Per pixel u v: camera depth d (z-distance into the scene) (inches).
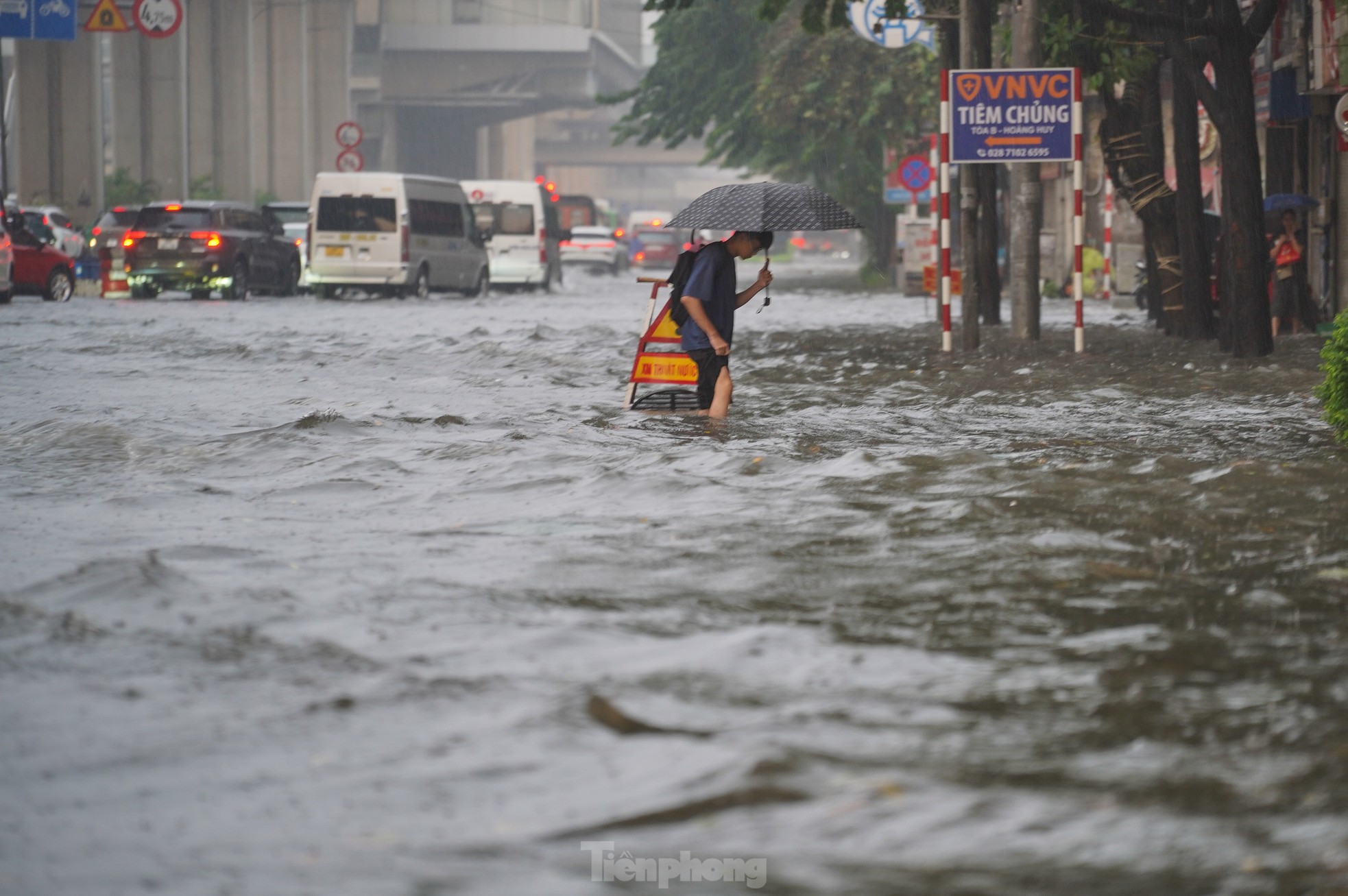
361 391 1314.0
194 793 327.0
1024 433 986.7
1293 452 882.1
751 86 4746.6
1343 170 2217.0
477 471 823.1
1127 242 3597.4
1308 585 529.7
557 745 353.4
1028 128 1704.0
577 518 682.2
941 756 346.6
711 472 804.6
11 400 1233.4
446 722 374.3
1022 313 1943.9
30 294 3508.9
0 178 3895.2
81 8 6801.2
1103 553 588.1
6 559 588.7
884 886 276.5
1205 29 1609.3
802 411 1125.7
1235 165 1628.9
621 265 6786.4
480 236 4003.4
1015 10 1777.8
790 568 566.3
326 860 289.7
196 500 745.6
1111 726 369.4
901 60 4190.5
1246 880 279.4
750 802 315.9
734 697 394.6
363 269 3553.2
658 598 516.7
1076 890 275.6
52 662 434.0
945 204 1740.9
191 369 1551.4
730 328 1091.9
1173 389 1290.6
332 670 422.9
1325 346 940.6
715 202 1082.7
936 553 592.1
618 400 1235.9
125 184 6791.3
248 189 7588.6
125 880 282.2
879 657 434.3
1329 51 1905.8
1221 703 388.5
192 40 7465.6
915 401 1198.3
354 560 586.2
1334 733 363.3
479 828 304.8
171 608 498.0
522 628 472.7
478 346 1784.0
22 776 339.6
